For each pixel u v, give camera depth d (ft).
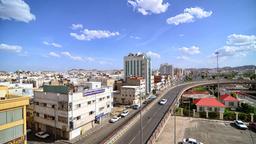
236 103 226.17
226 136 133.90
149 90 384.47
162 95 347.77
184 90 390.83
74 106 146.61
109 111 205.16
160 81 479.82
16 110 93.81
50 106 152.66
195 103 214.90
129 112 227.61
